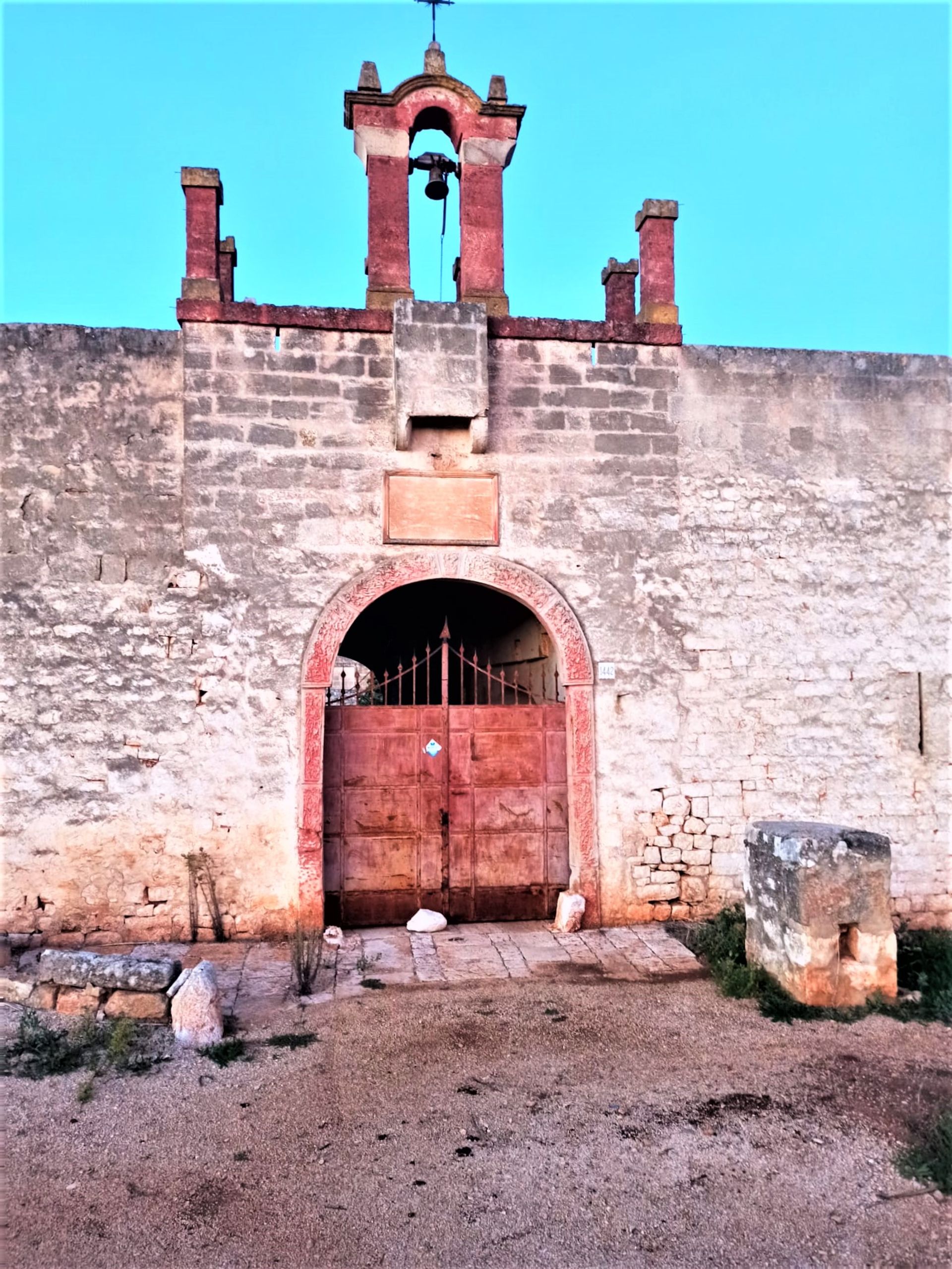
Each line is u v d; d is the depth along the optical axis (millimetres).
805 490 8672
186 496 7730
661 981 6730
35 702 7492
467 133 8391
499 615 11625
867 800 8547
